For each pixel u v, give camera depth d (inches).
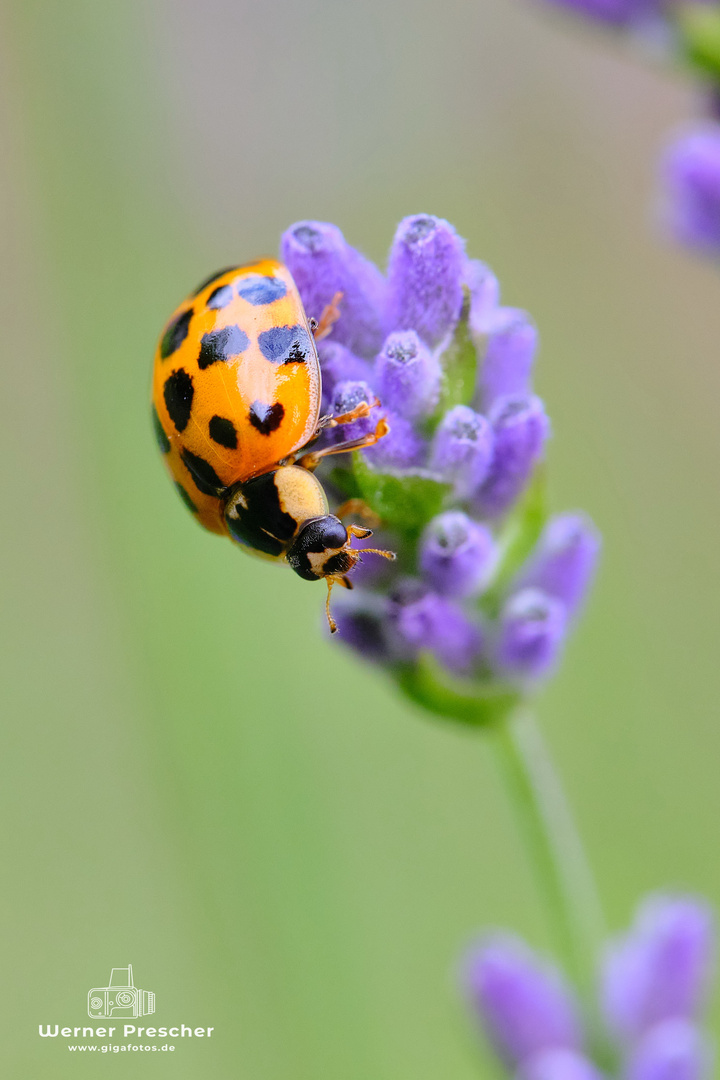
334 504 3.6
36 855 5.5
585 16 4.0
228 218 5.6
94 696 5.6
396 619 3.6
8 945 5.4
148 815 4.7
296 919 4.4
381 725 4.9
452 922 5.1
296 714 4.5
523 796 3.8
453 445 3.5
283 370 3.6
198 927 4.4
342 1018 4.4
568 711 5.6
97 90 4.8
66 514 5.7
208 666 4.5
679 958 3.8
